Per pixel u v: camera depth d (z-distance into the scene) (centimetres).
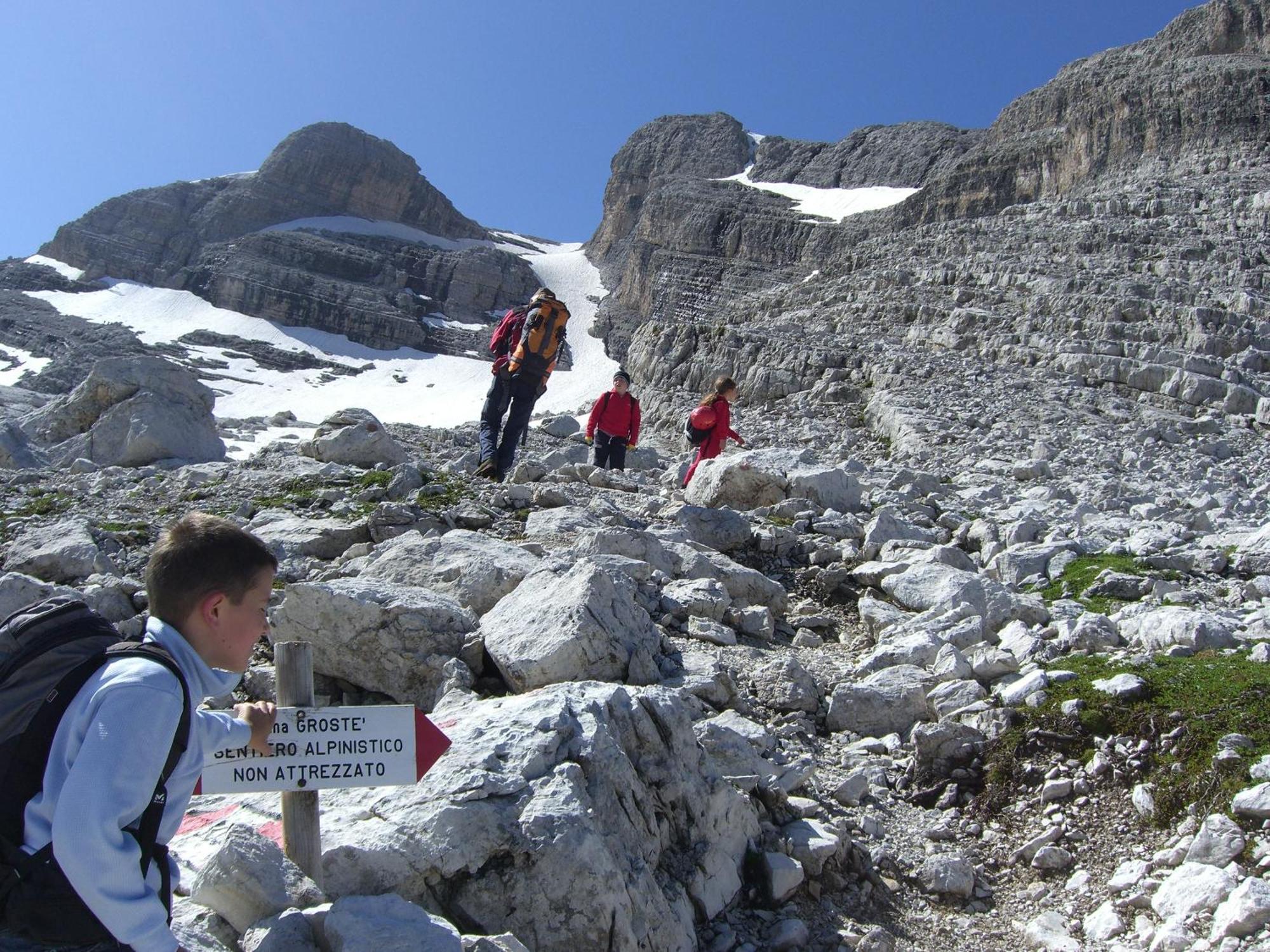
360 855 443
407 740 418
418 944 378
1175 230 4859
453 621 707
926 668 773
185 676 332
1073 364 3419
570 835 452
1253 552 995
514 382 1307
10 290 13850
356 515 1122
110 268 14475
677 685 700
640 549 934
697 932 502
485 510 1129
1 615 825
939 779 660
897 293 4612
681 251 12231
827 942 512
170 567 335
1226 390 3173
